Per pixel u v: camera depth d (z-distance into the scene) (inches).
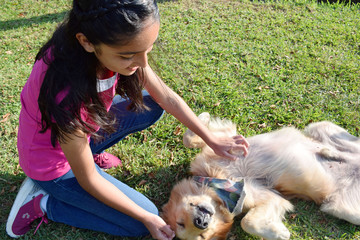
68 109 34.6
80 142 37.7
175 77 71.1
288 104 65.9
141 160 58.6
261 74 71.2
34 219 49.1
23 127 41.0
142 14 29.8
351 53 76.2
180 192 52.1
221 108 65.7
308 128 59.2
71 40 32.9
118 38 30.2
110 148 60.2
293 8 92.4
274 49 77.5
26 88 38.8
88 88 34.8
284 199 53.1
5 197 53.2
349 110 64.3
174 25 85.7
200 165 55.4
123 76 41.4
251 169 54.8
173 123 63.6
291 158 53.2
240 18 88.6
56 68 33.8
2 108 65.6
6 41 83.4
